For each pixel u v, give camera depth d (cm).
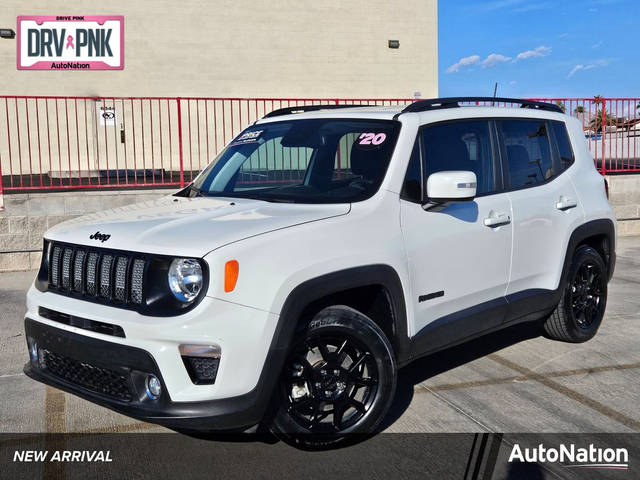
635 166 1177
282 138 433
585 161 530
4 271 866
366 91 2167
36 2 1884
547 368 470
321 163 401
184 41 2000
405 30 2178
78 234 349
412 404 406
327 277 325
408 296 366
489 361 486
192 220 338
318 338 329
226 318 294
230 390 298
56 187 906
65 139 1878
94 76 1933
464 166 419
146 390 304
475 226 411
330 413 341
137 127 1942
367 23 2147
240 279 298
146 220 348
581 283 517
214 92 2034
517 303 446
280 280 308
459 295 403
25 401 418
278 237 316
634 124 1123
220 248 300
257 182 425
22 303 689
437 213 388
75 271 340
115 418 391
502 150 451
